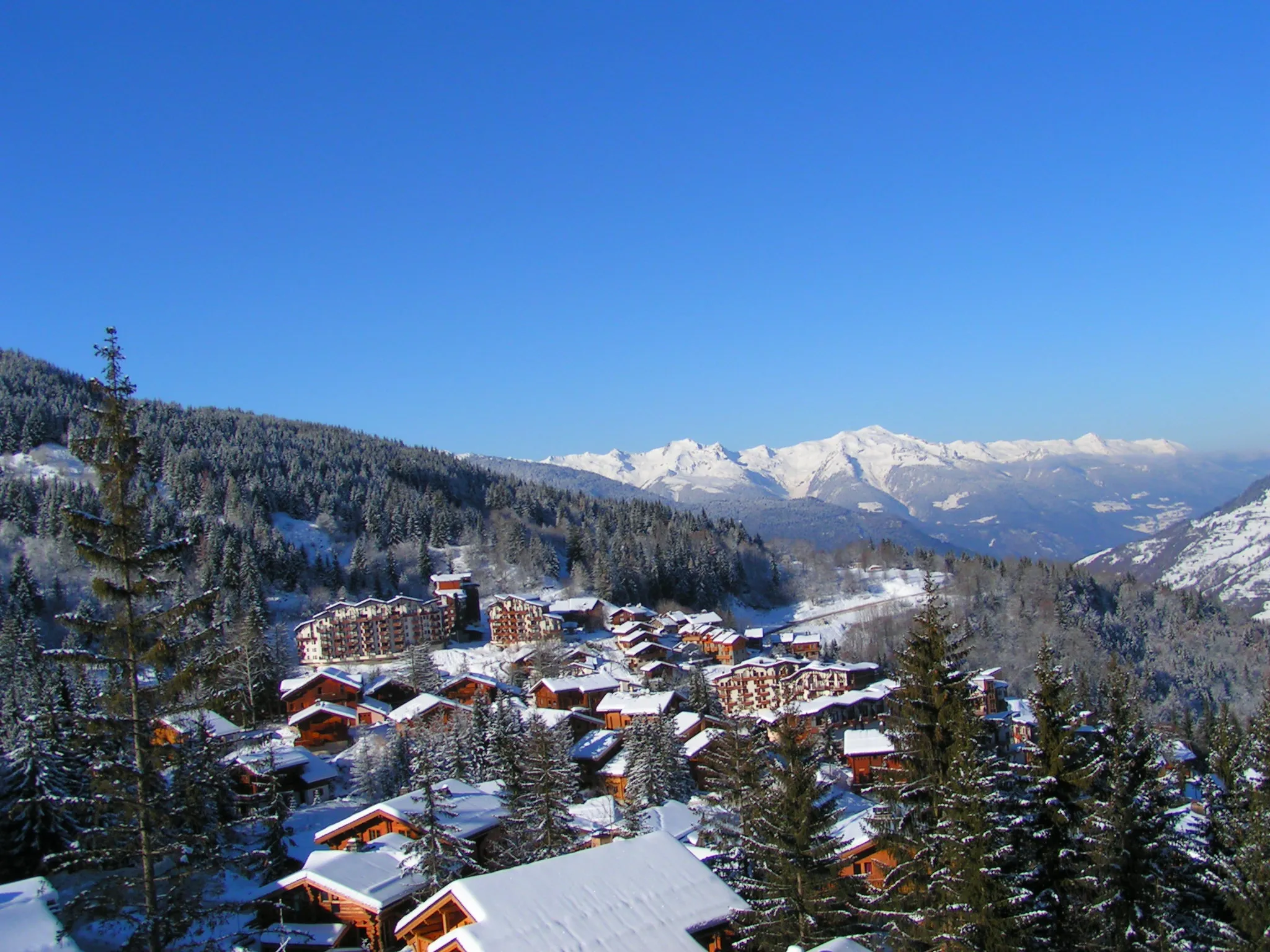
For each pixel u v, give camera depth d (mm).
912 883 36688
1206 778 55312
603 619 184000
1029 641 170625
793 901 36562
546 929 30578
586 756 96500
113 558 27109
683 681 135250
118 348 27484
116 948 46156
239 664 117188
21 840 57562
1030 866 35125
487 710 93938
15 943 36750
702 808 56844
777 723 49375
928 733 37125
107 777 27062
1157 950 35469
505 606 167375
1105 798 38125
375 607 160500
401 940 47844
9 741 63469
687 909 33250
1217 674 175250
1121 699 39906
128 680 27391
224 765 52844
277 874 59844
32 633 106062
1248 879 37719
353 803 82250
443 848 49750
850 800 69875
